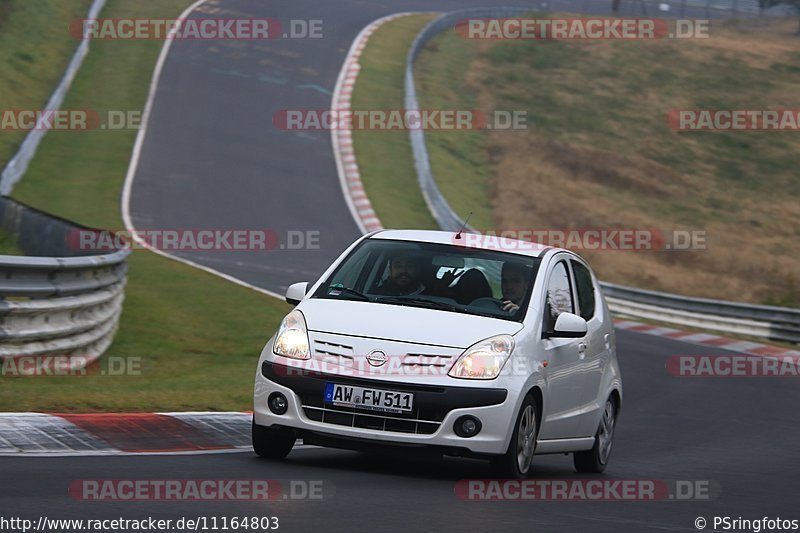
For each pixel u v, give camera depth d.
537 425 27.88
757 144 176.50
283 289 76.25
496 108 171.88
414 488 24.83
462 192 131.25
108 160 114.19
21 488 21.28
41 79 133.62
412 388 25.61
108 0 171.38
